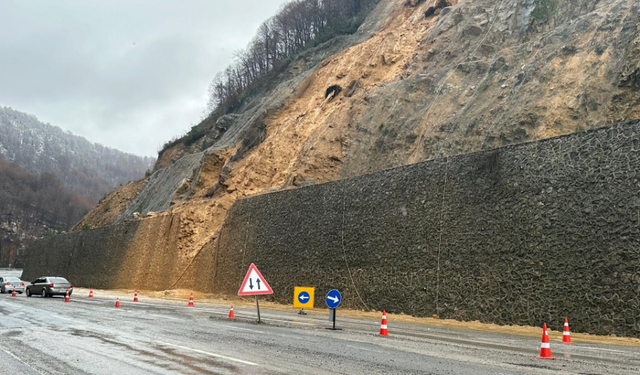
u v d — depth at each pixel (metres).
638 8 26.56
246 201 34.69
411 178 23.45
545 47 29.25
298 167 36.81
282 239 30.17
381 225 24.25
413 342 12.83
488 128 27.58
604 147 17.02
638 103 22.80
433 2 44.22
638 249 15.54
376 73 41.69
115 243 49.81
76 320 17.61
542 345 10.62
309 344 12.04
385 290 23.23
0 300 29.39
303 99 46.84
